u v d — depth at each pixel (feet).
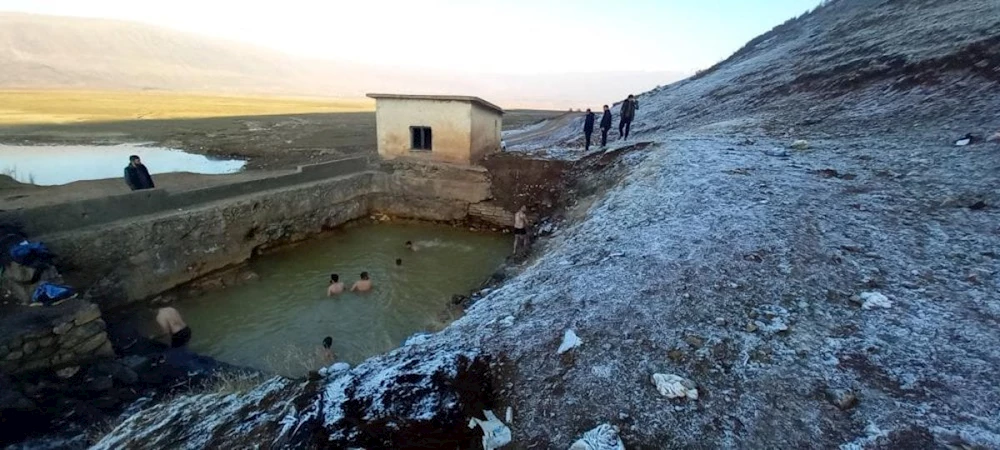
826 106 53.31
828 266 20.06
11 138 87.15
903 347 14.55
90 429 21.65
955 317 15.70
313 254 49.16
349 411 13.04
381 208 62.08
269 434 12.77
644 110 94.17
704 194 30.83
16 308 26.91
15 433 20.63
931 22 60.39
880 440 11.21
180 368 28.58
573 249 28.09
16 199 40.06
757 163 37.50
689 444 11.93
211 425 13.73
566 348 16.17
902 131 39.73
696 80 112.57
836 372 13.85
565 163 56.03
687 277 20.10
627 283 20.33
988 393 12.23
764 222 25.02
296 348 31.53
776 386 13.60
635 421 12.83
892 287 18.08
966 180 27.02
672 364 14.98
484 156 60.85
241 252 45.34
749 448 11.61
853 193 28.60
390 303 38.34
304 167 53.98
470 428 12.90
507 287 24.90
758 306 17.67
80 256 33.88
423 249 51.29
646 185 36.68
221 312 36.47
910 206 25.45
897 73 51.01
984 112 36.35
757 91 71.31
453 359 15.30
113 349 28.99
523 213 46.78
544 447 12.34
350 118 151.64
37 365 25.27
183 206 41.81
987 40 45.34
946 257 19.80
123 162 75.05
